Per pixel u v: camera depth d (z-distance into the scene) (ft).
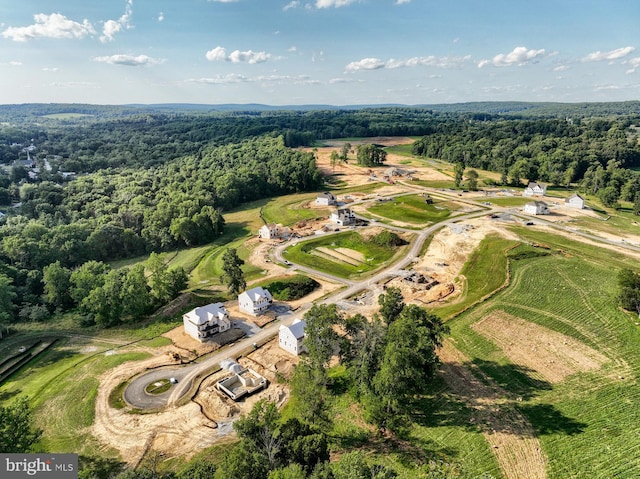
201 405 183.83
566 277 273.75
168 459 152.76
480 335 219.00
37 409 184.44
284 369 207.41
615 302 232.94
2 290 268.21
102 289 268.62
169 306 276.82
